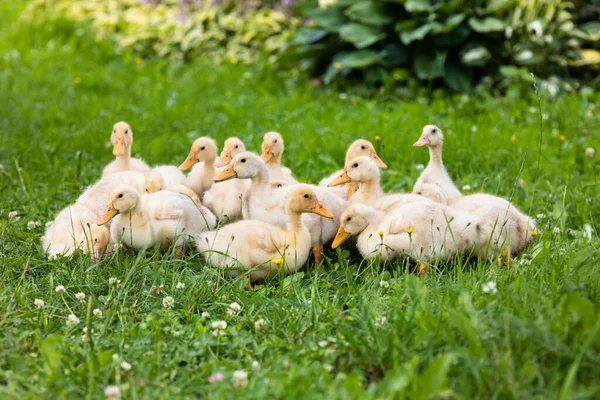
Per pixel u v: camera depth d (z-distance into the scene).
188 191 2.61
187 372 2.06
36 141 3.17
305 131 3.23
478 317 2.08
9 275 2.35
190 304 2.25
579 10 3.80
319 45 3.80
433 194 2.55
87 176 2.95
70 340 2.14
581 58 3.67
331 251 2.53
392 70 3.71
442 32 3.62
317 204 2.37
